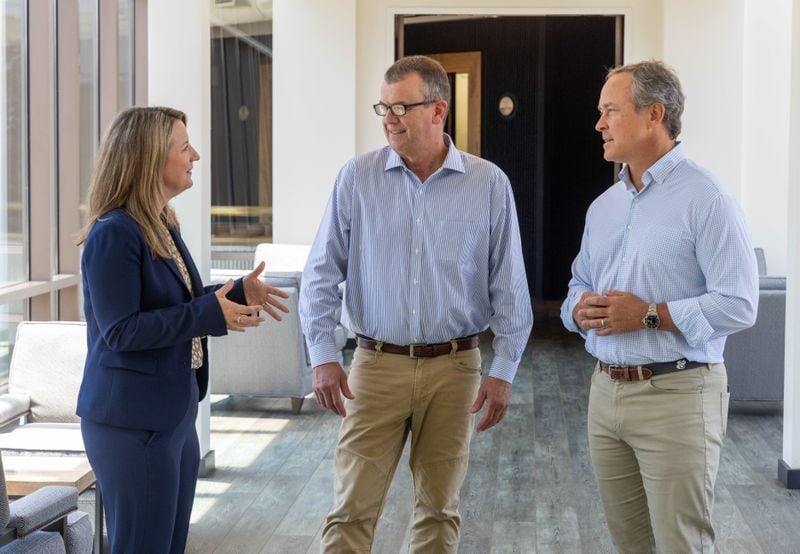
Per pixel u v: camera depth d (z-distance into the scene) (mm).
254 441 6254
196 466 3062
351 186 3309
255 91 9727
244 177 9828
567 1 9430
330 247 3336
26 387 4781
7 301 5734
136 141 2836
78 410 2854
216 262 9883
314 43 9570
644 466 2904
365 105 9750
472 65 12891
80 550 3061
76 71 6613
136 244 2783
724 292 2736
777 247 8844
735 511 4953
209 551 4402
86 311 2873
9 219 5973
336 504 3344
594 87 12805
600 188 12930
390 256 3270
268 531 4664
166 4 5250
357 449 3307
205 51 5324
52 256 6293
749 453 5992
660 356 2838
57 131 6676
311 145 9641
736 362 6773
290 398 7410
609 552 4422
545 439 6379
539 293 13125
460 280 3258
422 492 3371
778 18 8695
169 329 2752
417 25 13141
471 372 3328
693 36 9039
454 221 3246
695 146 9094
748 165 8953
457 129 13141
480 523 4805
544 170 12875
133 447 2805
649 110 2828
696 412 2836
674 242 2818
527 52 12727
